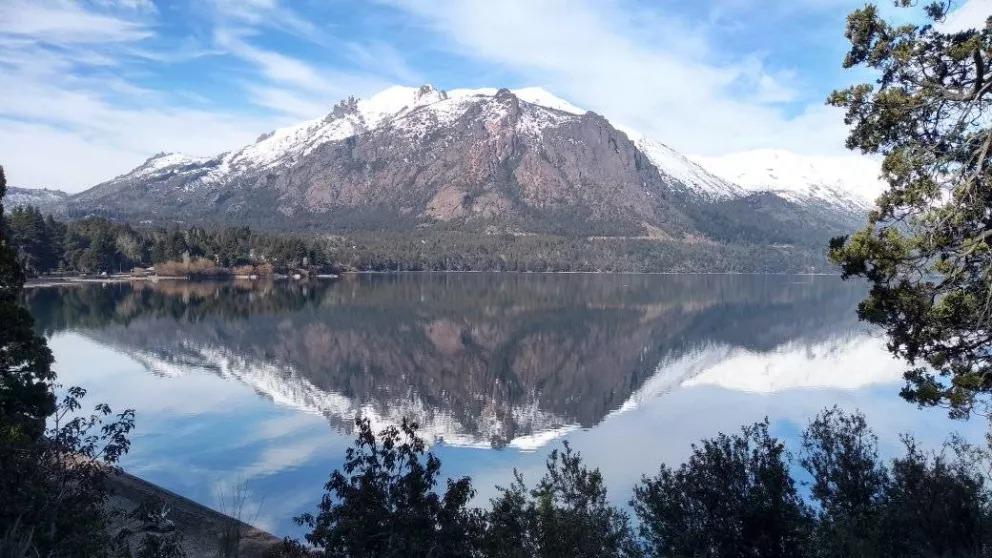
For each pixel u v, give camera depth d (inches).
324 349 2751.0
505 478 1190.3
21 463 436.1
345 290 5787.4
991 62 457.1
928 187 476.7
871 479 631.2
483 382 2255.2
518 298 5408.5
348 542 446.6
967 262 484.4
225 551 688.4
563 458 676.1
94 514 458.9
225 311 3838.6
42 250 5236.2
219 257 6628.9
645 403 1893.5
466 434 1534.2
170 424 1457.9
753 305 5103.3
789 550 529.0
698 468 582.2
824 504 631.8
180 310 3784.5
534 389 2144.4
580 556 516.4
